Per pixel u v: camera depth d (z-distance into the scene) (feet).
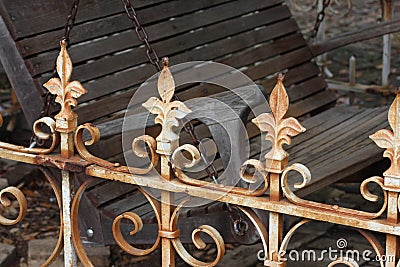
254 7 19.69
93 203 13.97
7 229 18.51
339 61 32.32
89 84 15.53
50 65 14.84
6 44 14.69
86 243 14.29
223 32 18.69
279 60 19.65
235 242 13.14
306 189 13.55
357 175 15.87
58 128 11.00
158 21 17.44
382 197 19.31
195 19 18.20
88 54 15.76
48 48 15.02
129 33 16.67
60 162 10.96
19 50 14.62
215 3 18.81
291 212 9.53
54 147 11.18
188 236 13.48
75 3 12.06
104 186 14.28
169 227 10.46
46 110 13.21
